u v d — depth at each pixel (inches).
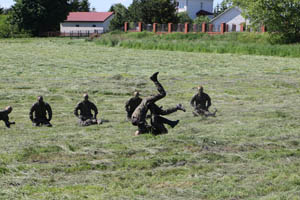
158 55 2293.3
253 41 2792.8
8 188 350.3
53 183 366.0
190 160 428.8
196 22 4985.2
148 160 422.3
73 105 882.1
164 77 1350.9
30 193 340.2
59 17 4931.1
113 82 1213.7
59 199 327.6
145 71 1542.8
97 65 1734.7
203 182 366.9
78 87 1101.7
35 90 1058.1
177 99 961.5
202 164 418.0
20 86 1116.5
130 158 433.7
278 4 2568.9
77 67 1653.5
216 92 1069.1
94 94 1035.3
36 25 4820.4
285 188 352.5
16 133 584.4
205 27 3368.6
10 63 1736.0
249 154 453.1
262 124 622.2
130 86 1152.2
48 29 4987.7
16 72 1443.2
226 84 1197.7
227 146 488.1
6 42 3474.4
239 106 852.6
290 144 502.3
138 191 343.9
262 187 356.2
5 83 1173.1
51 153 450.9
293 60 2044.8
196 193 342.3
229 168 410.0
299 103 882.1
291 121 649.6
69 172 394.9
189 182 368.5
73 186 356.2
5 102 906.1
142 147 476.4
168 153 451.5
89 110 692.7
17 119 729.0
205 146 482.3
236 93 1051.9
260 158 442.9
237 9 4665.4
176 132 565.9
